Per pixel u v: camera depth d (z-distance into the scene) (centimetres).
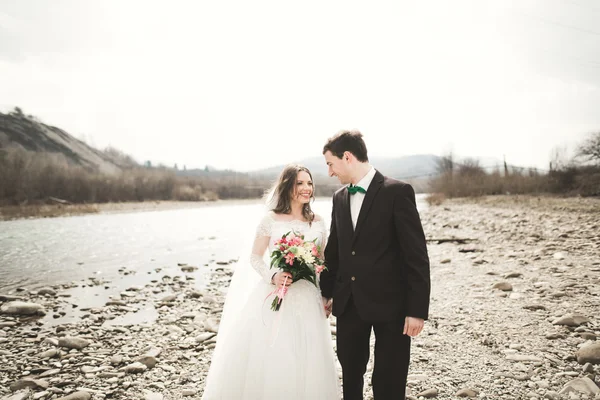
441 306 538
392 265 240
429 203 3127
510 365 351
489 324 454
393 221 240
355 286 242
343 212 258
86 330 501
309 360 265
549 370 335
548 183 2848
